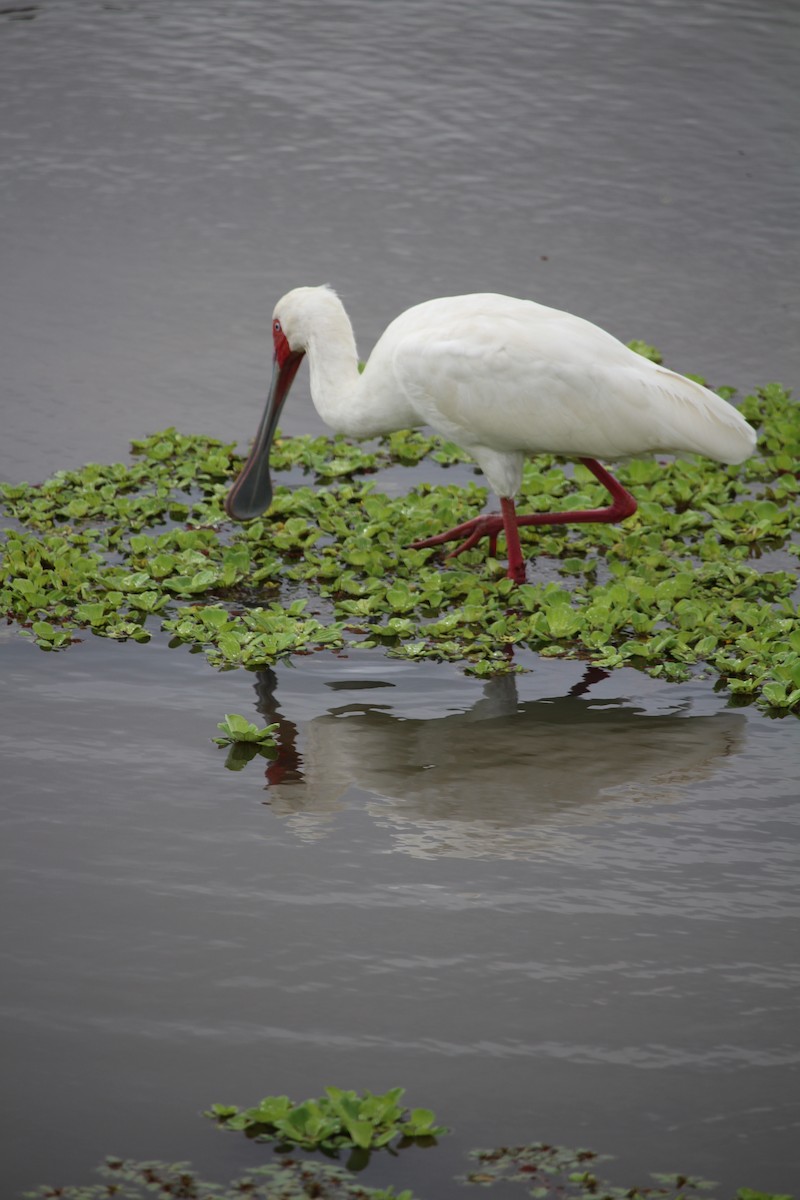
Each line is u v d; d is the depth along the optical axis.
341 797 9.88
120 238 21.02
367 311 19.12
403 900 8.80
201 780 10.05
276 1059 7.50
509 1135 7.06
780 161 24.28
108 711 10.94
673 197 23.03
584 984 8.10
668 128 25.25
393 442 16.52
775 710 11.18
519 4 30.34
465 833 9.51
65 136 23.92
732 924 8.65
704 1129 7.11
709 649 11.95
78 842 9.28
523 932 8.53
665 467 16.02
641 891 8.94
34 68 26.38
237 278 20.03
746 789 10.08
